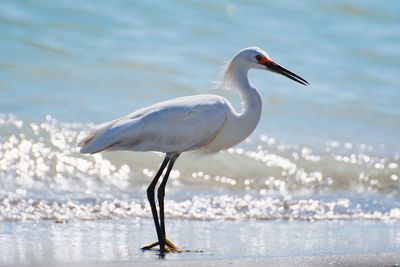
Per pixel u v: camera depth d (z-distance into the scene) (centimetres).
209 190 1448
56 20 2288
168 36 2342
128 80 2002
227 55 2238
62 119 1705
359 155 1686
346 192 1494
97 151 1070
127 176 1479
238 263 948
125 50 2195
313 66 2280
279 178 1536
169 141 1103
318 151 1686
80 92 1894
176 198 1378
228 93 1988
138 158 1550
